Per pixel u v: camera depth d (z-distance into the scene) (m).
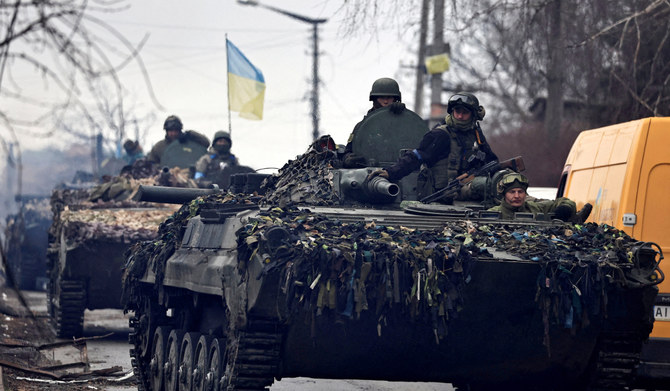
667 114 55.84
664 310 29.20
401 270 20.34
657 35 55.66
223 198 28.70
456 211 24.98
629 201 29.83
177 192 34.84
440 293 20.53
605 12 52.81
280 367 22.14
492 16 54.66
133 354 36.31
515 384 25.02
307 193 27.16
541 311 21.81
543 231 23.28
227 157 58.50
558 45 55.66
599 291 21.17
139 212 49.97
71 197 56.69
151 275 32.28
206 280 24.69
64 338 48.38
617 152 31.47
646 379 29.17
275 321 20.91
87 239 45.78
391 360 22.47
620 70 56.44
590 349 22.86
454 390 34.06
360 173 26.94
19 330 43.81
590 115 69.38
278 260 19.67
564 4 54.94
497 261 20.84
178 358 30.22
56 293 50.94
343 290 19.89
